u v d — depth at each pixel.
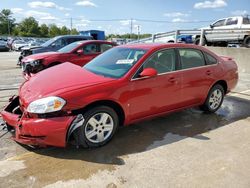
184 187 2.94
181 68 4.61
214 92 5.32
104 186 2.92
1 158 3.45
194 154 3.67
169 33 14.02
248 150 3.82
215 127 4.70
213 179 3.09
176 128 4.60
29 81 4.12
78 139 3.58
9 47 30.61
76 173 3.15
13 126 3.62
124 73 3.95
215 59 5.27
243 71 10.92
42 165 3.31
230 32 13.31
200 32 13.06
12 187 2.86
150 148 3.82
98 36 28.58
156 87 4.20
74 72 4.18
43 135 3.29
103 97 3.62
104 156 3.56
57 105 3.32
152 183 2.99
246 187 2.96
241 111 5.66
